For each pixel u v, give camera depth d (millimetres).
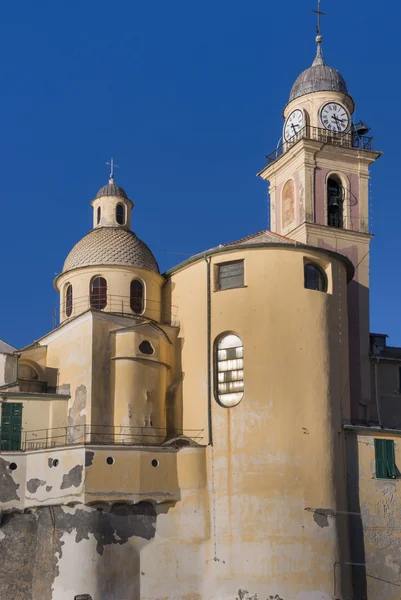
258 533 43344
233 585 42906
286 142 60344
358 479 46688
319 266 48250
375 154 59156
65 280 50188
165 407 47031
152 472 43438
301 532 43562
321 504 44344
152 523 43531
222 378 46156
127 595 42188
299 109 59906
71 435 45438
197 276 48312
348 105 60781
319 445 45156
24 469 43938
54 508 42938
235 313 46312
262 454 44281
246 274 46750
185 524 43781
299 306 46469
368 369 55469
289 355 45625
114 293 48656
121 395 45406
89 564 41719
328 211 57844
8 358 47500
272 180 61344
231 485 44156
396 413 56344
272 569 42875
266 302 46156
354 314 56094
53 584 42344
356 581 45344
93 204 53375
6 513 43469
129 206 53125
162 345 47406
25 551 43594
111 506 42594
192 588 43219
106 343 46031
